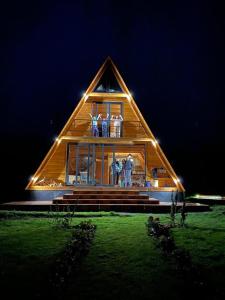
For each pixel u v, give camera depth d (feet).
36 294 13.78
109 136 66.23
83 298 14.29
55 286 14.17
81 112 67.67
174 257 19.30
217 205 59.98
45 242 24.97
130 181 61.82
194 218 40.27
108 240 25.64
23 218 40.29
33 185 61.57
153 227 28.50
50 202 55.31
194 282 15.03
